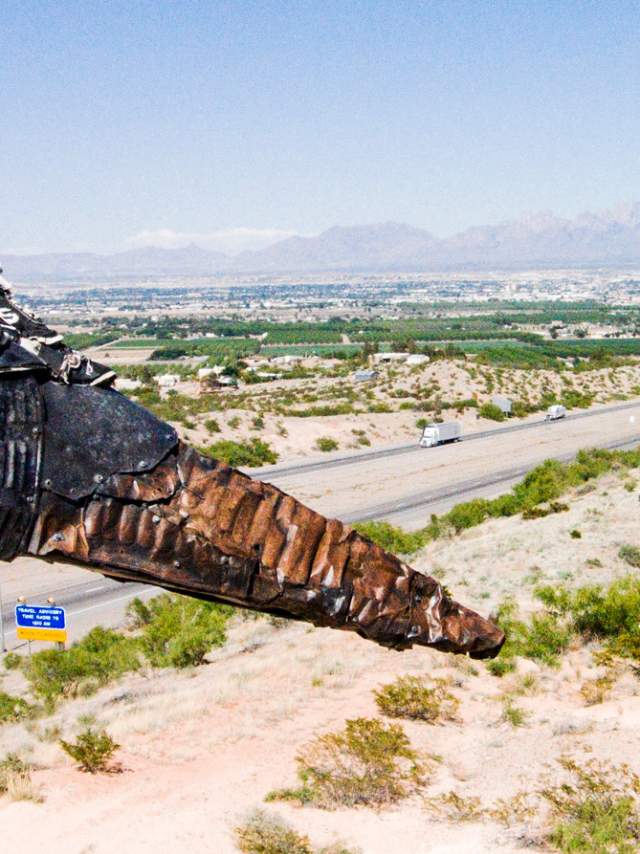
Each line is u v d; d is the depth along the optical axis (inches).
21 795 593.0
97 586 1541.6
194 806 584.1
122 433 151.8
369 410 3754.9
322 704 788.6
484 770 642.2
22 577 1605.6
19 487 143.6
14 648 1222.9
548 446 3006.9
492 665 870.4
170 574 154.9
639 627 887.1
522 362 5757.9
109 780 631.8
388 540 1676.9
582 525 1530.5
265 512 161.2
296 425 3233.3
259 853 510.3
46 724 804.6
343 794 593.6
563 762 600.1
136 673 1029.2
